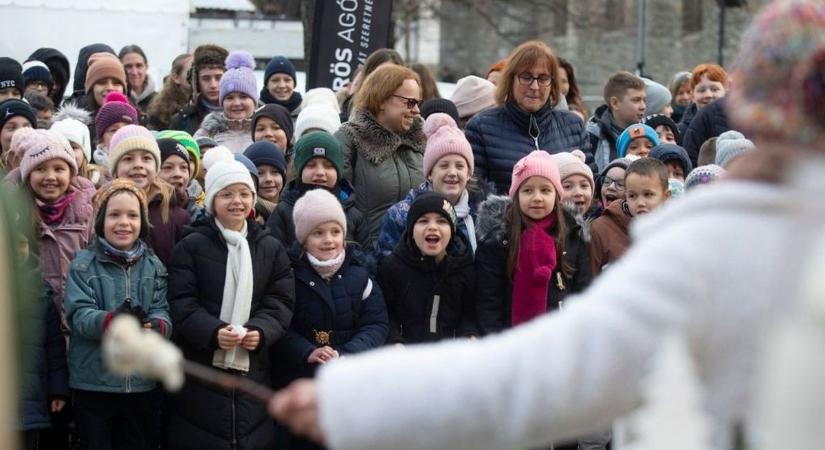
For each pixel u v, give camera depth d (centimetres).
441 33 3725
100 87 916
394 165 725
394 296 650
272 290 629
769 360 182
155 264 627
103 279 614
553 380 187
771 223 189
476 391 190
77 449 642
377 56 902
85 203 662
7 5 1246
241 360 612
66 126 734
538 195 645
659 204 691
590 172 733
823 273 178
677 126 1046
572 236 664
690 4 3434
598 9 3544
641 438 188
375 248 675
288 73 962
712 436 190
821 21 197
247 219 637
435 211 641
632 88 931
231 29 1875
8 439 207
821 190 191
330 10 1055
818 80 196
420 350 197
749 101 201
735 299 188
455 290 647
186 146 739
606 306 188
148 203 669
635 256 192
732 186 193
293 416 200
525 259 639
